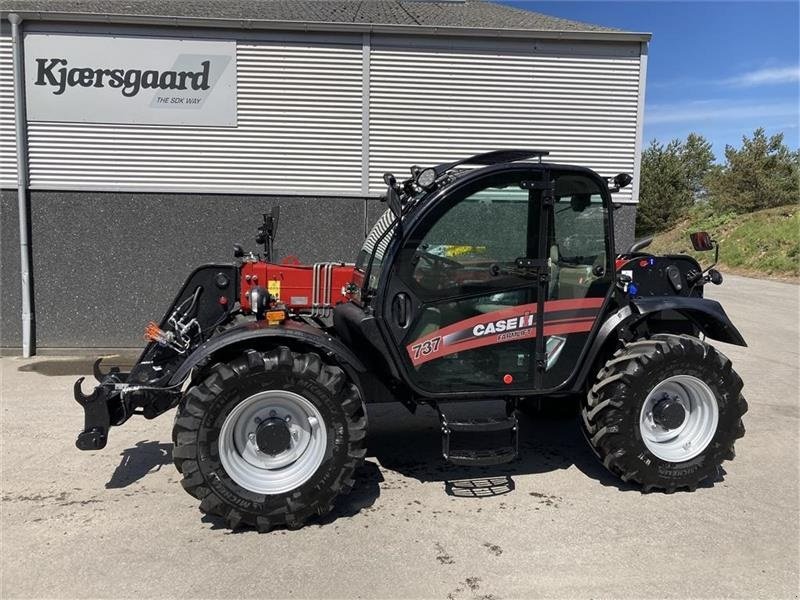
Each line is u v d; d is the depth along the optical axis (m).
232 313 3.86
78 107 6.45
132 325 6.73
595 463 3.94
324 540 2.94
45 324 6.65
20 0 7.46
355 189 6.83
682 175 28.36
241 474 3.03
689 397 3.57
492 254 3.28
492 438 4.35
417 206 3.25
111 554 2.81
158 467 3.82
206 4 8.06
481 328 3.32
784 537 2.99
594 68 6.92
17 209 6.57
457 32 6.65
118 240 6.63
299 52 6.61
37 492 3.46
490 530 3.04
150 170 6.59
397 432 4.50
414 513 3.23
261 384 2.97
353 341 3.47
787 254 17.20
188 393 2.95
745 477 3.73
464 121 6.88
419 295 3.23
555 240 3.38
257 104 6.63
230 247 6.77
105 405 3.17
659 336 3.57
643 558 2.79
